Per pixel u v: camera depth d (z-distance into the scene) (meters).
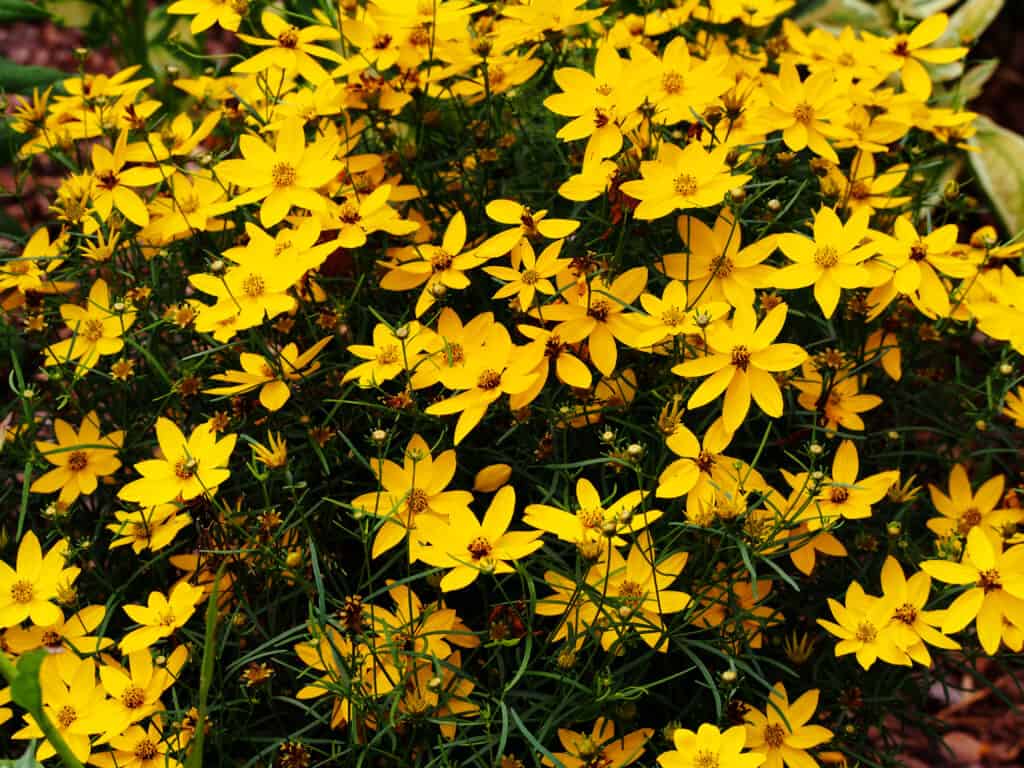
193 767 0.47
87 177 0.60
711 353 0.54
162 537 0.53
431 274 0.55
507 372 0.52
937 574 0.51
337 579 0.56
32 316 0.60
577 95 0.56
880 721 0.59
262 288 0.54
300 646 0.51
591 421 0.55
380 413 0.55
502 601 0.56
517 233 0.55
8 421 0.60
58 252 0.60
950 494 0.59
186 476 0.51
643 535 0.51
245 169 0.55
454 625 0.52
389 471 0.51
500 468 0.53
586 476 0.57
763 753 0.52
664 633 0.50
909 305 0.62
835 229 0.54
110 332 0.57
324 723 0.54
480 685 0.51
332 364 0.57
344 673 0.50
